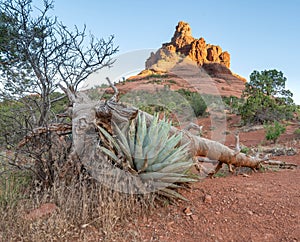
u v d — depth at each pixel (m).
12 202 3.32
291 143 9.40
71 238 2.83
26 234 2.79
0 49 4.81
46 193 3.47
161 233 2.95
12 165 4.09
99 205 3.19
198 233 2.96
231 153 5.11
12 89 4.73
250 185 4.34
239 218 3.26
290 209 3.46
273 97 19.28
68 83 4.52
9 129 4.48
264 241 2.81
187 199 3.71
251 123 16.56
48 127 3.99
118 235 2.88
